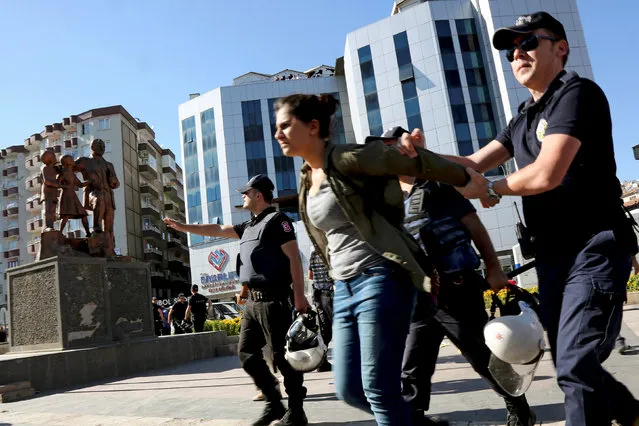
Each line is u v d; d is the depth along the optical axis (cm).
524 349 218
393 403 203
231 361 1019
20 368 764
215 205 4769
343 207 211
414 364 295
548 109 213
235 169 4741
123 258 1070
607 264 199
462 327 284
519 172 205
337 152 211
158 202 7019
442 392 459
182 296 1588
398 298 208
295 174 4750
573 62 4100
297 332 354
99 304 964
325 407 440
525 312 230
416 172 202
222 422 404
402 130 315
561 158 195
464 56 4200
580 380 193
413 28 4291
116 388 727
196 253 4631
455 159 257
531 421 296
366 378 205
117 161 5931
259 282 387
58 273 906
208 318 2256
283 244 391
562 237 210
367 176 211
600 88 209
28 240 6900
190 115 5072
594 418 190
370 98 4381
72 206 1033
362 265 213
